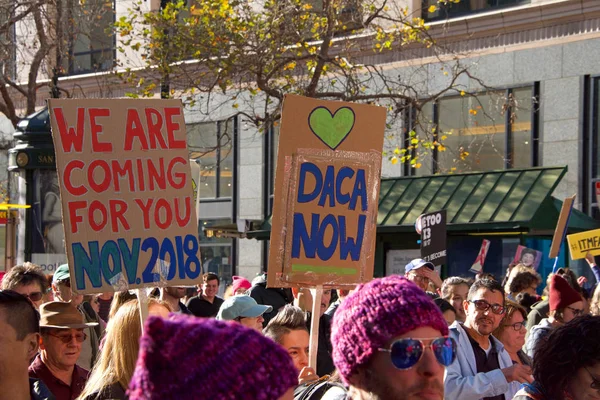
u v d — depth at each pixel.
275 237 5.61
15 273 7.63
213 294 11.46
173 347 1.90
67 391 5.45
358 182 5.82
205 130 23.91
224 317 6.80
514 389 6.14
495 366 6.06
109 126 5.35
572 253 11.56
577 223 17.42
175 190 5.42
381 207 17.84
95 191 5.27
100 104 5.35
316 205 5.70
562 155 18.80
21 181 14.24
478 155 20.05
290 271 5.61
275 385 1.94
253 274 23.19
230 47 17.48
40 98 26.53
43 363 5.44
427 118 20.66
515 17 19.33
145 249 5.30
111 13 24.98
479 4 20.19
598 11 18.28
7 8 19.45
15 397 4.25
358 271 5.77
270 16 17.16
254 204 23.19
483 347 6.11
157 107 5.45
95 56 25.59
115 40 24.84
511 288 9.77
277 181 5.64
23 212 14.11
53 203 13.95
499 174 17.31
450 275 16.78
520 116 19.45
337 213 5.75
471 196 17.03
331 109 5.76
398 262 17.45
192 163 9.62
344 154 5.79
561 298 7.12
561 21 18.83
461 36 20.14
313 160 5.71
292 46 19.05
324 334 7.31
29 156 13.91
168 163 5.43
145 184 5.37
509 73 19.53
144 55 18.03
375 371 2.90
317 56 16.86
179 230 5.39
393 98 17.75
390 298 2.89
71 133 5.27
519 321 6.41
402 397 2.87
